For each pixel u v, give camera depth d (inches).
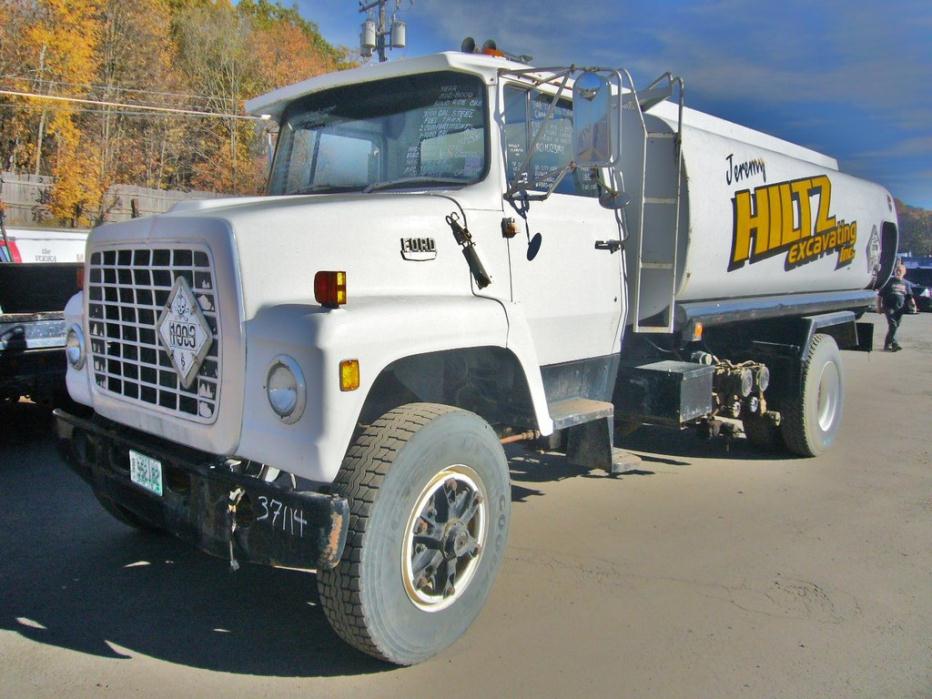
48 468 243.4
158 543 183.9
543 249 167.2
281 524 115.4
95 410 155.1
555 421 163.5
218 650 136.2
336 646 138.3
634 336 220.4
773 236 243.6
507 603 156.7
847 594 164.6
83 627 143.3
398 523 122.2
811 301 289.9
